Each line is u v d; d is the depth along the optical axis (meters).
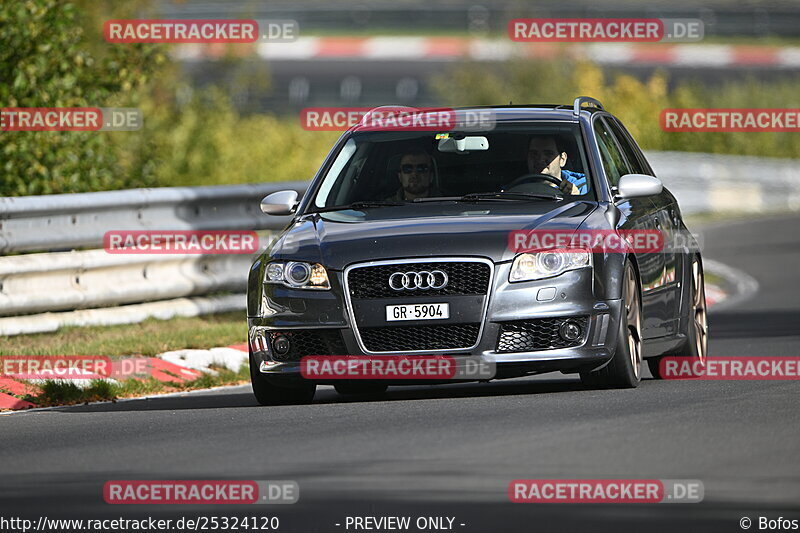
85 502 23.59
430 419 30.84
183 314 51.16
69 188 57.38
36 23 57.84
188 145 92.06
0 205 45.34
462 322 33.50
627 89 145.00
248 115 119.81
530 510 22.11
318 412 33.22
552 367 33.66
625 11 188.12
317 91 170.38
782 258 81.88
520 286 33.59
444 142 37.91
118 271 49.34
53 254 47.22
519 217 34.78
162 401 38.03
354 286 34.03
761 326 53.41
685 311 40.03
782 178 125.81
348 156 38.44
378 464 25.64
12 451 28.95
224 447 28.30
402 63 185.88
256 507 22.81
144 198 50.88
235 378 42.31
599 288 34.09
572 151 37.28
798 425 28.84
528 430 28.67
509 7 174.25
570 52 148.38
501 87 150.38
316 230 35.56
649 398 33.19
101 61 63.31
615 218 35.66
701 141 140.62
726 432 28.06
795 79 170.88
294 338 34.62
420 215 35.47
